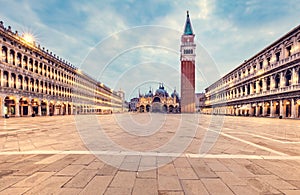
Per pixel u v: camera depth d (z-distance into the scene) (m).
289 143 7.10
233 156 5.11
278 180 3.44
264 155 5.24
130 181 3.35
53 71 48.09
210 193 2.90
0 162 4.43
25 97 36.41
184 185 3.19
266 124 17.33
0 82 30.38
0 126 13.98
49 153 5.31
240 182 3.34
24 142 7.02
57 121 20.50
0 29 30.17
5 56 32.03
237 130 11.59
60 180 3.36
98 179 3.42
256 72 41.66
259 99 39.62
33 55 40.12
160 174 3.71
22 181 3.31
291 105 29.08
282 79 31.95
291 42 30.28
